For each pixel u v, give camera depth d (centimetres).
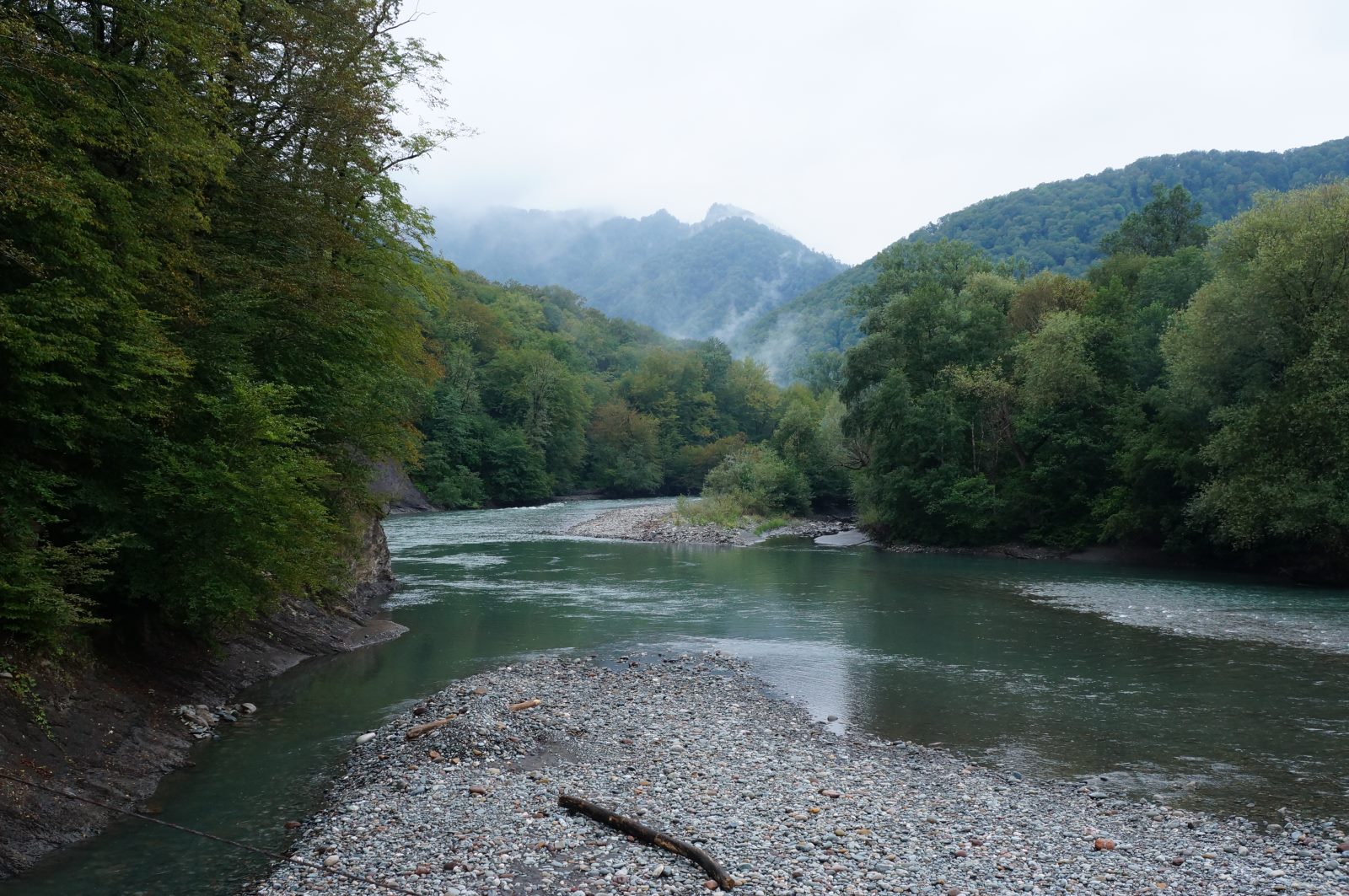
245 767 1356
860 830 1091
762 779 1303
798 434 8681
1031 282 6612
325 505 2217
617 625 2686
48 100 1273
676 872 946
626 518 7300
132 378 1298
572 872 942
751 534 6588
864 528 6538
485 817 1105
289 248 2052
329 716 1659
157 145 1386
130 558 1473
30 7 1332
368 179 2228
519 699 1698
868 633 2578
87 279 1249
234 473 1478
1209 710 1730
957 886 927
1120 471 4691
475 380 11012
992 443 5481
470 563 4384
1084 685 1945
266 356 1930
